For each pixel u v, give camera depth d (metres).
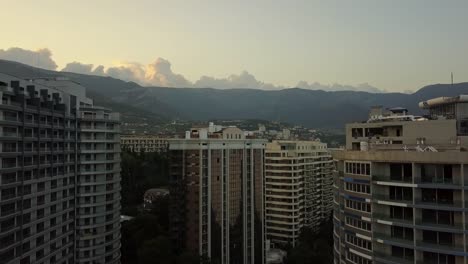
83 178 133.50
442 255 68.19
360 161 81.38
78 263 131.00
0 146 88.06
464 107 95.25
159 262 140.62
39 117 103.31
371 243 77.94
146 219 174.12
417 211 71.19
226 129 170.88
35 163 101.94
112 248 139.75
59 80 137.50
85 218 132.88
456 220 67.75
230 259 162.75
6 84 95.06
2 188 87.75
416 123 91.62
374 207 77.44
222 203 161.38
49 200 108.75
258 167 176.62
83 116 134.25
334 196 99.44
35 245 100.50
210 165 157.88
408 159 72.12
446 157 68.06
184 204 156.38
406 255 72.56
